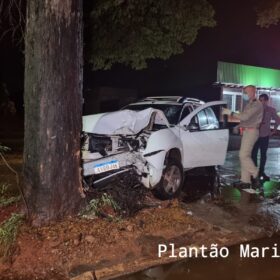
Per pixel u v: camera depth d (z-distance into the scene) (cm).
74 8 511
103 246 504
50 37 496
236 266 495
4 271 448
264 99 953
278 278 467
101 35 1081
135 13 1036
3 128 2019
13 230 484
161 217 609
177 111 859
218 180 950
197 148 830
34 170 514
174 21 1063
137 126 721
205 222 625
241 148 870
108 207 600
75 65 518
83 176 604
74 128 527
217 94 2402
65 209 529
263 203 759
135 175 677
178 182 763
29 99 510
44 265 460
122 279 452
